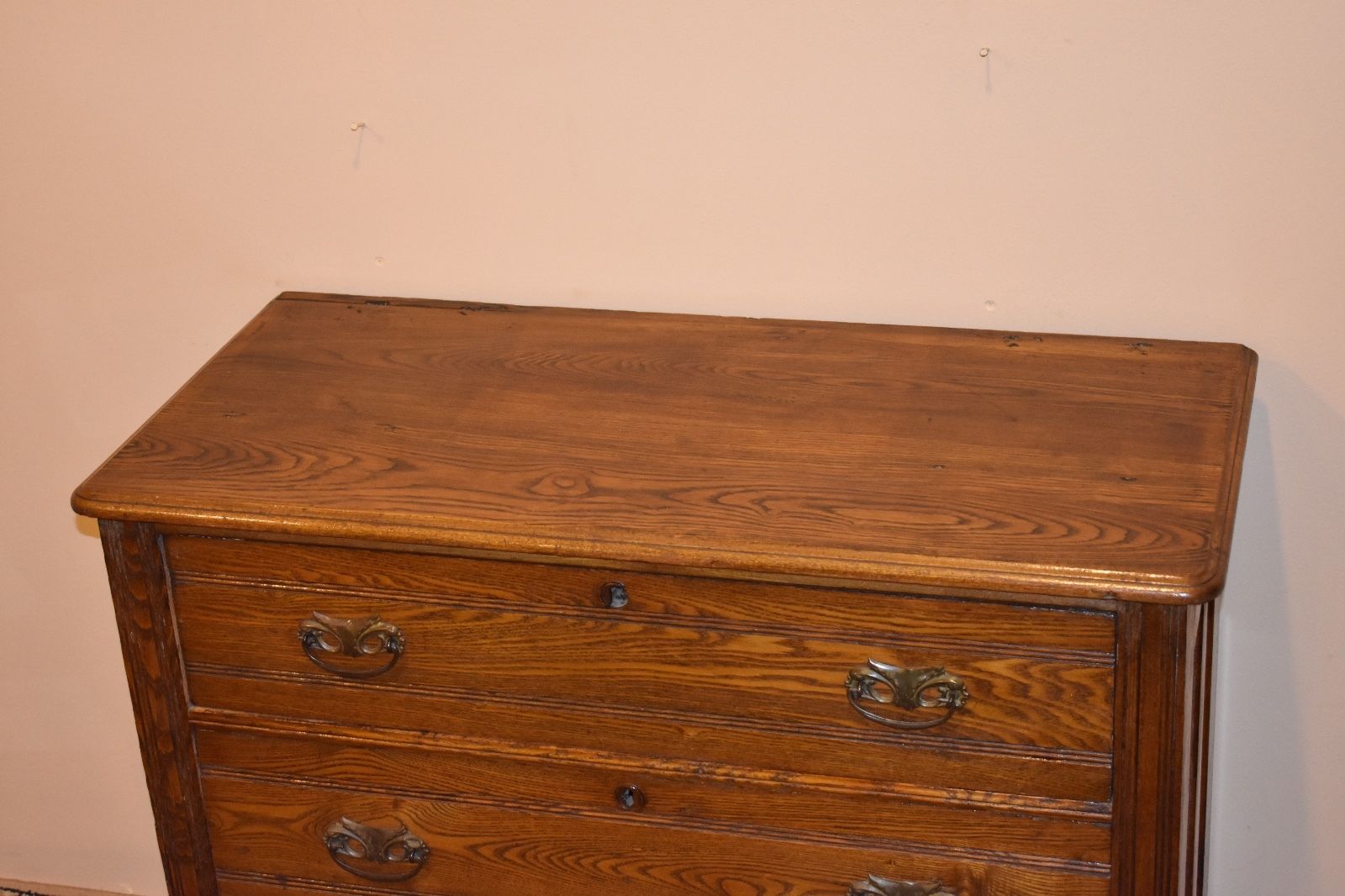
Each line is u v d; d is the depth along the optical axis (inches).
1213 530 58.0
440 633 64.9
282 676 67.8
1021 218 73.5
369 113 78.2
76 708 98.2
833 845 65.2
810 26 71.7
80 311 86.1
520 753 66.6
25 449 90.4
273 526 62.7
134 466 66.0
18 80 80.5
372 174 79.7
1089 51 69.5
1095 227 72.9
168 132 80.7
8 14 79.0
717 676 62.9
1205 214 71.4
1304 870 85.0
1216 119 69.6
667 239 78.0
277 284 83.6
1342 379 73.0
